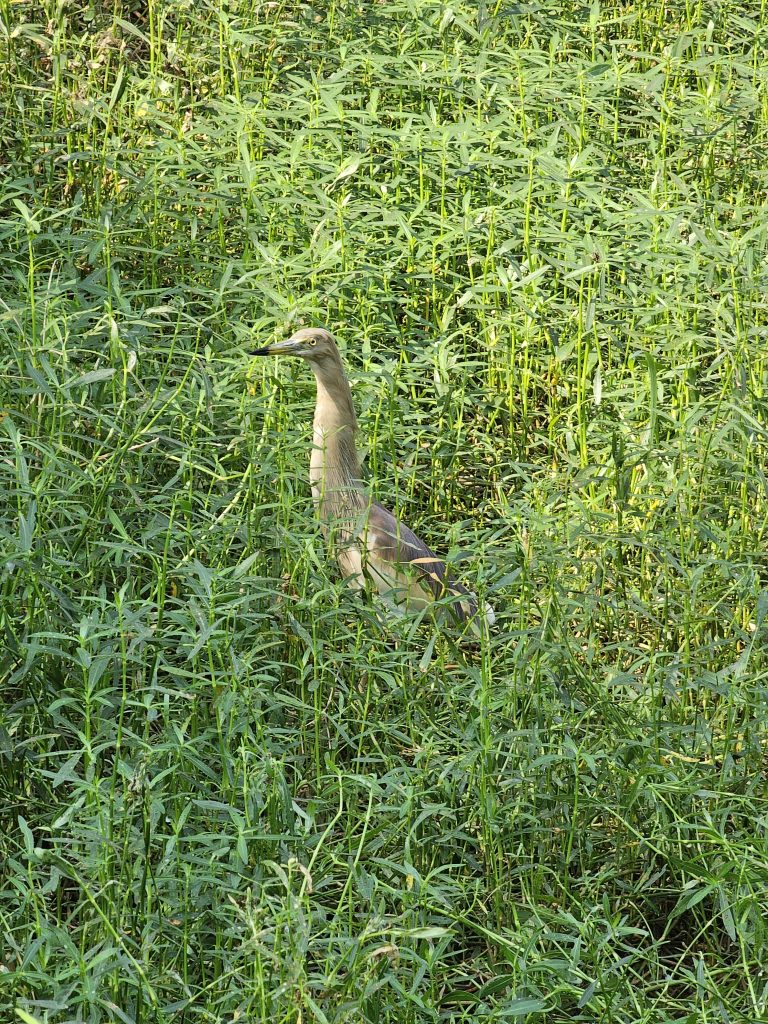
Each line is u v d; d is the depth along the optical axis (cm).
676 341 1335
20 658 938
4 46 1712
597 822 1027
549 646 1002
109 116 1605
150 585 1039
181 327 1376
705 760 1055
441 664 1053
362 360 1328
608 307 1402
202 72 1834
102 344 1269
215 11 1777
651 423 1239
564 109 1719
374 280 1435
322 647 1022
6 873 889
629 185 1723
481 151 1555
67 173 1583
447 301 1505
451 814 940
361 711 1034
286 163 1509
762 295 1484
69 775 796
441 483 1348
